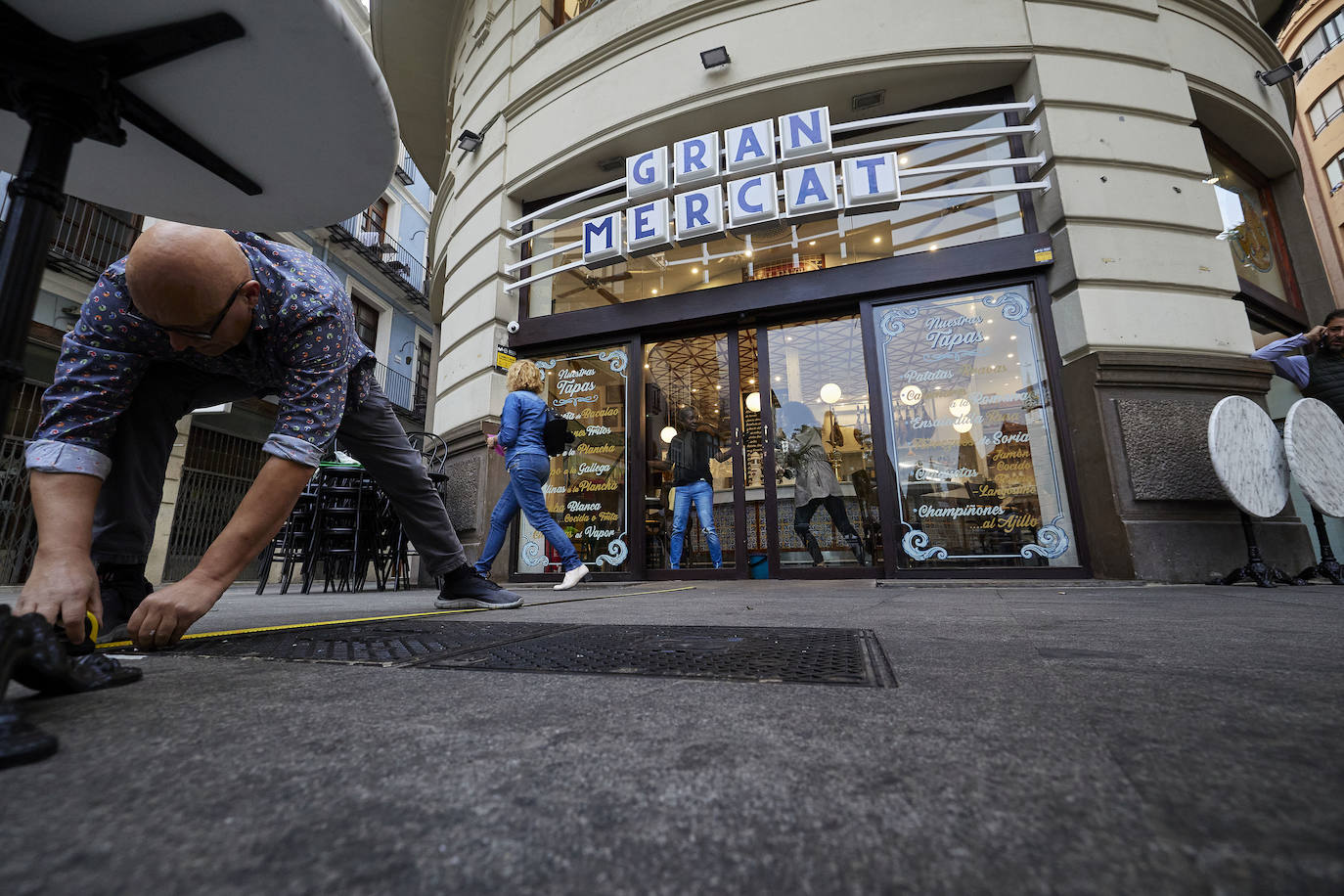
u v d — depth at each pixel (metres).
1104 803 0.41
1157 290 3.95
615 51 5.41
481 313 5.72
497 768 0.50
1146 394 3.75
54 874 0.32
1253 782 0.44
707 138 4.70
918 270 4.44
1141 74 4.36
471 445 5.43
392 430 2.07
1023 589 3.20
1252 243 5.18
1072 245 3.99
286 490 1.24
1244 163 5.46
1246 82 4.91
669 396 5.31
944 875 0.32
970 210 4.57
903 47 4.52
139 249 1.10
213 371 1.53
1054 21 4.44
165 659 1.09
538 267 5.81
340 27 0.85
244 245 1.37
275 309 1.33
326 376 1.33
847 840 0.36
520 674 0.94
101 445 1.25
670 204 4.93
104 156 1.06
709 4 5.04
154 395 1.50
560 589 3.84
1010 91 4.63
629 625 1.63
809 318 4.95
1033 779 0.46
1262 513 3.31
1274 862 0.32
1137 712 0.65
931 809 0.41
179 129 0.99
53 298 8.02
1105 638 1.28
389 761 0.52
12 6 0.72
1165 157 4.19
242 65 0.88
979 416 4.20
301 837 0.37
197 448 9.71
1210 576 3.47
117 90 0.83
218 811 0.41
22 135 0.96
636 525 4.96
